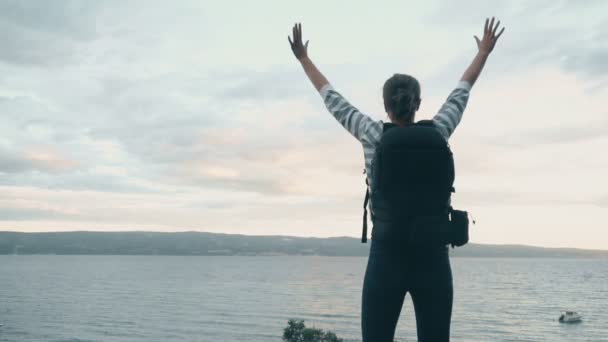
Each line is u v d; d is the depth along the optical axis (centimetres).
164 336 17425
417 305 294
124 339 16675
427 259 284
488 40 334
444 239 271
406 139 273
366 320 295
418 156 270
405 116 296
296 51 349
